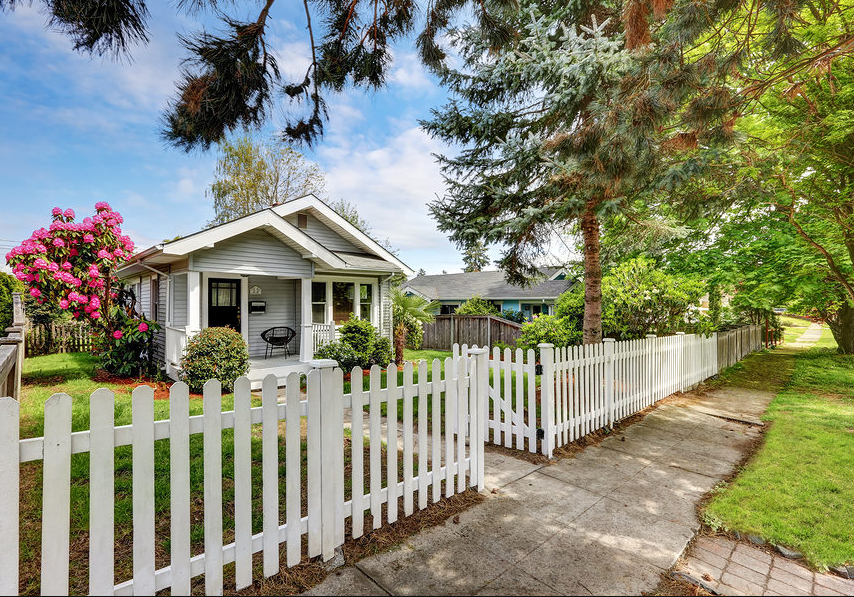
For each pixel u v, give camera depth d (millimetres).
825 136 5895
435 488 3131
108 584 1748
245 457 2127
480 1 2982
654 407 6355
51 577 1638
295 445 2309
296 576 2246
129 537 2588
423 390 3035
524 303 20578
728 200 5156
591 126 3734
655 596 2148
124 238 8672
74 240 8062
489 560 2432
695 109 3451
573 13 5633
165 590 2150
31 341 11133
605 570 2357
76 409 5410
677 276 9031
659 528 2824
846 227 7293
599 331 6359
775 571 2398
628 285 7684
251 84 2824
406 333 15398
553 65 5160
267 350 10625
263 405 2180
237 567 2096
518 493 3367
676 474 3795
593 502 3209
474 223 6680
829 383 8078
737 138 4277
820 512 3012
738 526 2844
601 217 5766
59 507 1651
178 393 1919
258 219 7848
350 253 12008
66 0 2002
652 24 3250
